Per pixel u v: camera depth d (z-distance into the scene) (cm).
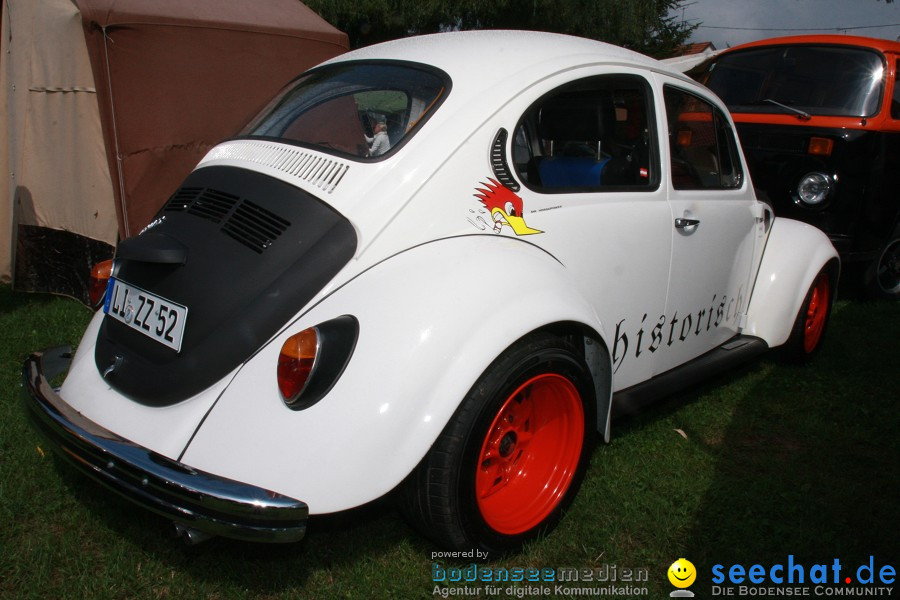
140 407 228
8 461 298
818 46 603
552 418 263
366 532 264
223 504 192
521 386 233
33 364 258
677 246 320
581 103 293
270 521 193
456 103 261
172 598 229
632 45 2339
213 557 247
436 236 241
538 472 264
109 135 508
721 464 322
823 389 408
